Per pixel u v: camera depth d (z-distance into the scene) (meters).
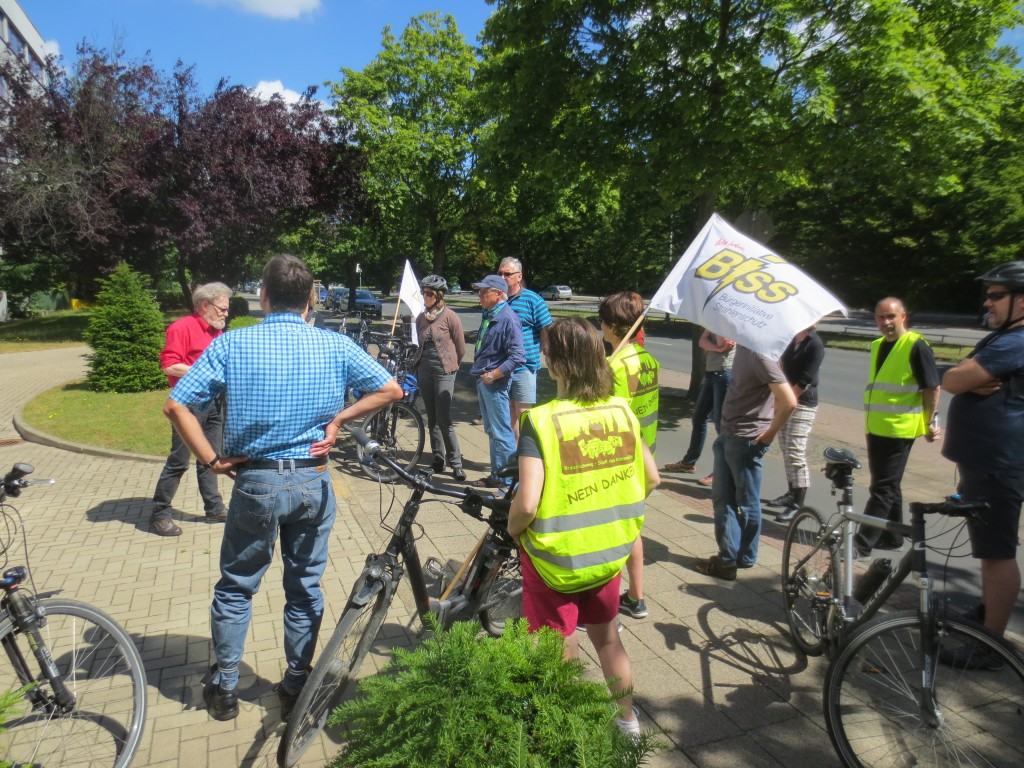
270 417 2.62
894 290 29.73
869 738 2.56
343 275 59.50
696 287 3.63
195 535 4.90
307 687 2.44
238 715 2.91
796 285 3.43
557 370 2.47
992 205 24.31
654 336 27.97
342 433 7.81
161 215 20.27
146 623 3.66
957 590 4.24
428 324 6.35
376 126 20.75
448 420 6.39
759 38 8.58
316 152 21.52
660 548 4.78
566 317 2.51
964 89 8.58
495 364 5.68
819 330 27.42
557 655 1.79
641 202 10.79
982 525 3.22
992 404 3.15
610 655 2.57
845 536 3.14
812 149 8.73
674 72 8.91
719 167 8.67
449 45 21.12
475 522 5.16
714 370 6.48
